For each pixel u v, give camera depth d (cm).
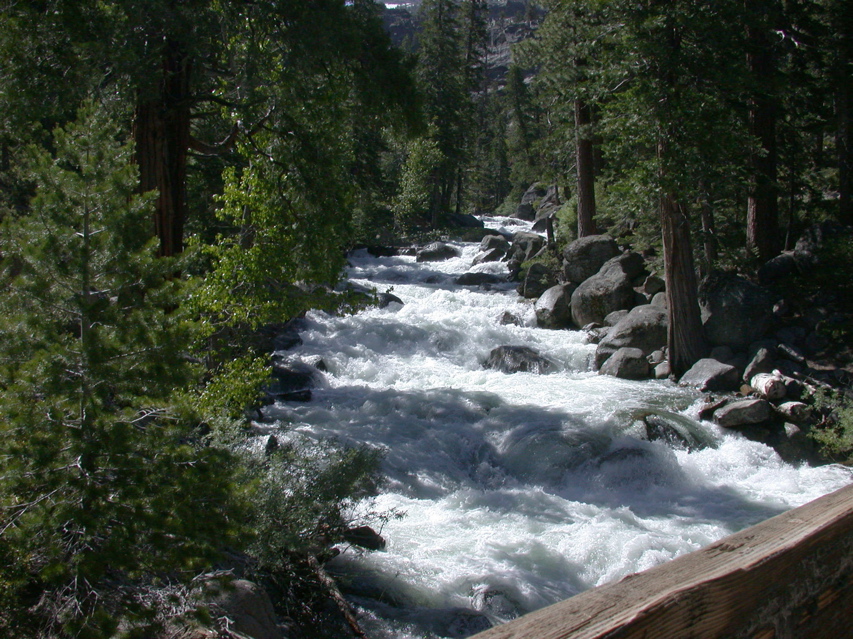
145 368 493
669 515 1131
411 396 1559
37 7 1084
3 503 462
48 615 446
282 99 1198
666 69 1702
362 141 4112
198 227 2094
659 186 1705
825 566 189
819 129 2464
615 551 946
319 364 1770
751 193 2192
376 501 1083
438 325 2158
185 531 475
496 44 15462
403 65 1473
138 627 454
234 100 1306
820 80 2395
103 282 508
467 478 1264
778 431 1466
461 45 6506
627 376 1839
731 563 164
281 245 1123
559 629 131
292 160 1168
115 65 1043
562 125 3041
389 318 2236
